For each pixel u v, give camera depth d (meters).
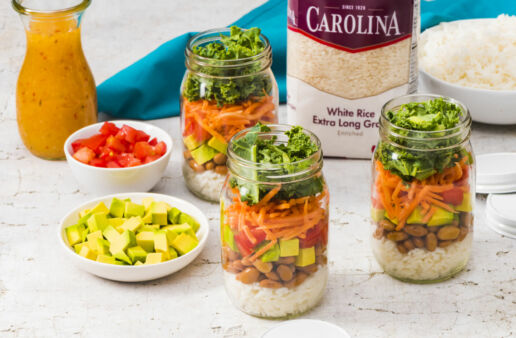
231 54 1.17
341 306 1.08
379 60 1.23
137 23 1.57
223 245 1.06
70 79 1.25
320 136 1.28
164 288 1.11
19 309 1.09
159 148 1.24
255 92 1.17
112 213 1.16
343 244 1.16
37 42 1.24
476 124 1.33
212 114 1.17
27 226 1.19
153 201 1.16
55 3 1.26
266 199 1.01
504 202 1.19
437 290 1.10
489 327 1.06
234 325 1.06
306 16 1.22
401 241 1.08
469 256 1.11
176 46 1.37
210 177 1.21
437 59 1.32
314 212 1.03
